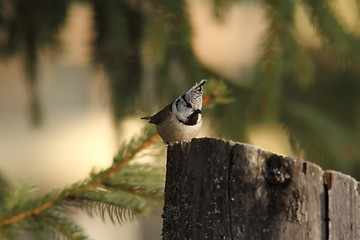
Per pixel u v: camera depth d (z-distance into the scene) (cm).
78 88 1608
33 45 913
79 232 517
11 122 1622
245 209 405
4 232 512
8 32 904
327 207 410
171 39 765
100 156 1644
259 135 1194
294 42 765
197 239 414
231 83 811
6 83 1582
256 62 775
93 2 853
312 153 822
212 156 417
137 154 561
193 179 422
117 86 854
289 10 764
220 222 409
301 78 771
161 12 759
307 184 406
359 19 805
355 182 418
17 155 1623
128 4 848
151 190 539
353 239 414
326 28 771
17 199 524
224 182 411
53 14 894
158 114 614
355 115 1256
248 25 1509
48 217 517
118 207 524
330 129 830
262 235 402
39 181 1612
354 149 832
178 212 426
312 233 405
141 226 1594
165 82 821
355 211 417
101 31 852
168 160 441
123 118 859
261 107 787
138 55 845
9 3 882
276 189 405
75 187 526
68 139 1634
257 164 408
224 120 807
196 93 612
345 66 793
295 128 822
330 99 1253
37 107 971
